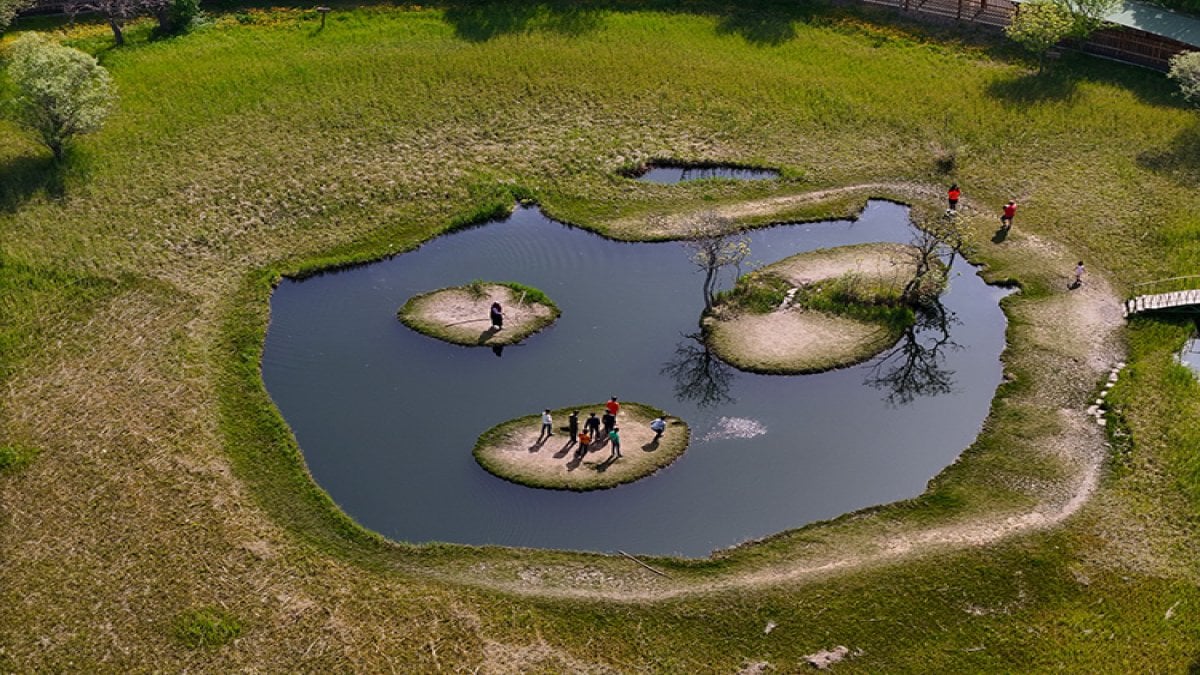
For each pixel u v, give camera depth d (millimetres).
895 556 46000
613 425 51125
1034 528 46906
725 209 69812
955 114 78188
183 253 64312
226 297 61156
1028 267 63562
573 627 43219
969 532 47031
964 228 65375
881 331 58844
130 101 78062
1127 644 41781
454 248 66500
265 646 42250
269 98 79812
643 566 46062
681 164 75188
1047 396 54344
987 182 71562
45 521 47281
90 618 43188
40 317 58625
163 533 46844
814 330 59000
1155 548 45562
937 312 61000
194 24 87062
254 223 67125
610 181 72688
